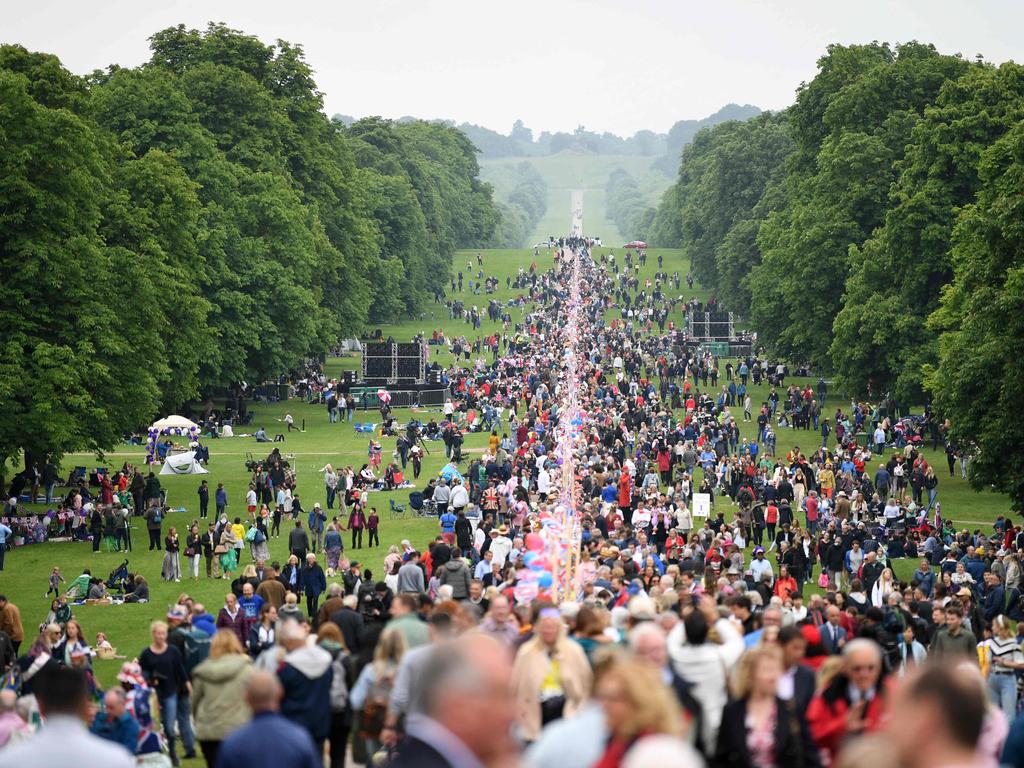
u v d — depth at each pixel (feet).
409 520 255.91
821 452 287.07
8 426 235.40
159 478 305.53
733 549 166.30
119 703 83.15
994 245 227.61
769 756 61.72
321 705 76.89
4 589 196.75
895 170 388.16
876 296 336.29
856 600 135.74
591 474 249.55
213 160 394.52
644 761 35.91
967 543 190.70
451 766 35.96
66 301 254.06
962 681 36.19
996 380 220.23
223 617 122.93
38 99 293.02
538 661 70.13
